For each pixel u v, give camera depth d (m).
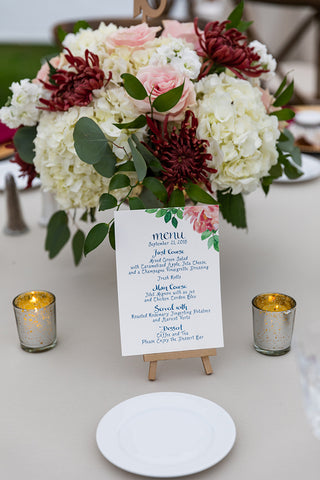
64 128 1.10
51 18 7.76
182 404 0.93
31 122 1.18
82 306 1.24
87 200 1.16
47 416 0.94
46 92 1.16
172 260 1.01
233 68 1.16
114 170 1.09
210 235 1.01
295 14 4.57
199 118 1.09
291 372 1.03
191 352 1.02
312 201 1.71
